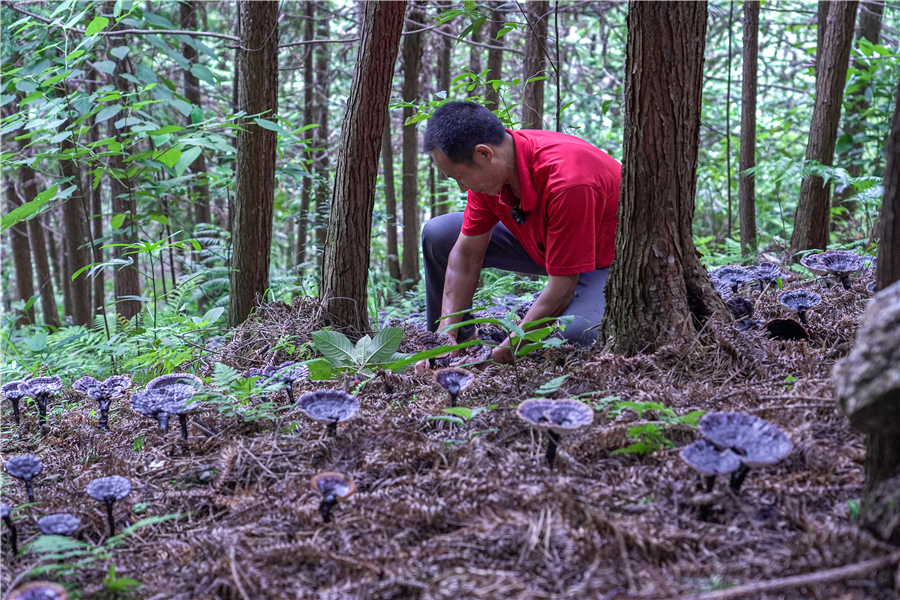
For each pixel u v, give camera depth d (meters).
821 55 5.84
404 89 7.49
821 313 3.38
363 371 2.98
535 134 3.52
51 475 2.56
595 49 10.98
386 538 1.76
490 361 3.20
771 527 1.68
